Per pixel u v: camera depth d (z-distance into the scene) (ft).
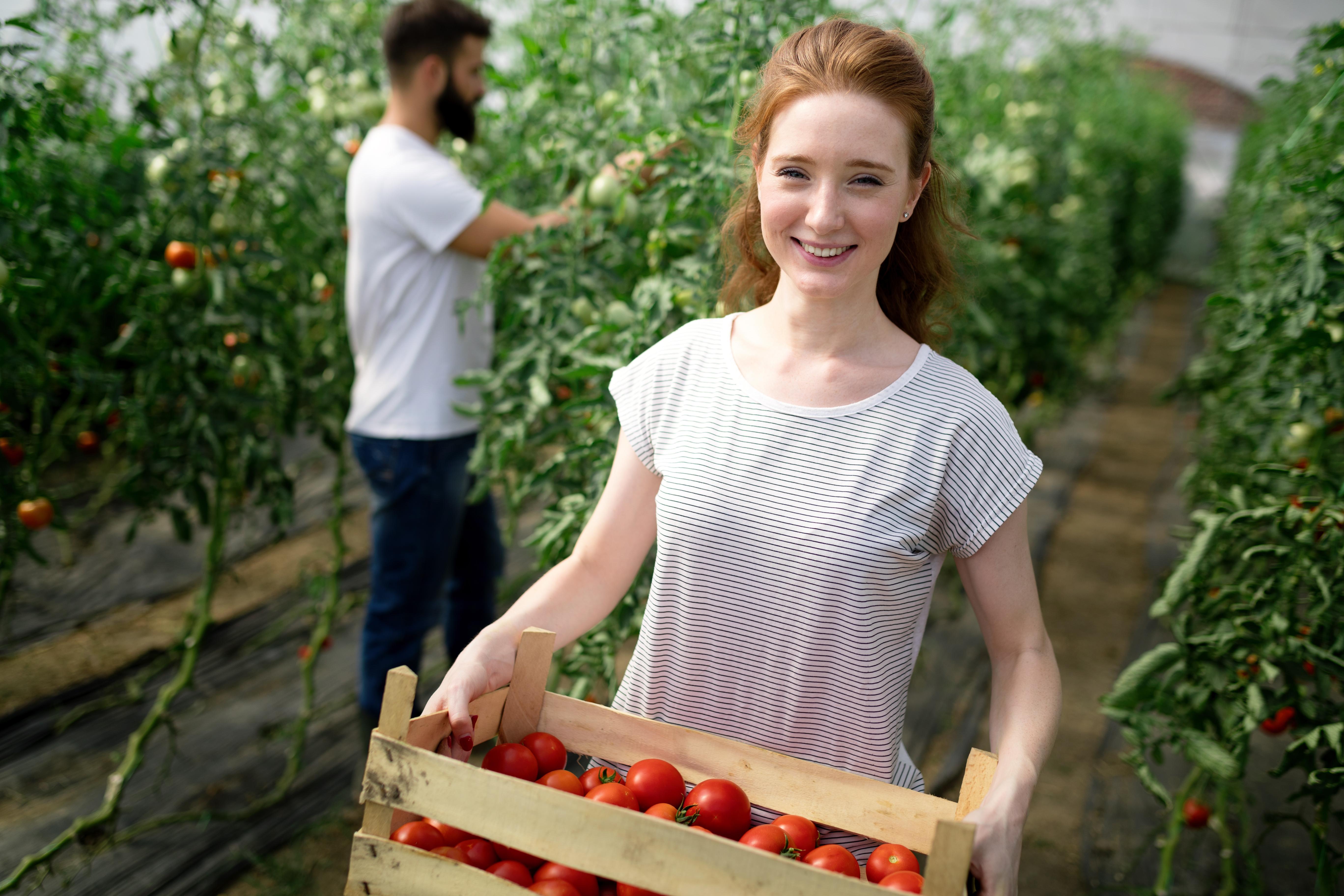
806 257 3.10
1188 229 36.14
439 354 6.75
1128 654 10.43
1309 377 5.67
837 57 2.98
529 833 2.65
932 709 9.27
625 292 5.95
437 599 7.08
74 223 7.09
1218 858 7.23
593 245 6.06
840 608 3.18
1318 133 6.18
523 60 8.91
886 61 2.98
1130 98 23.48
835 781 3.12
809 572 3.18
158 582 10.40
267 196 8.08
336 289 9.06
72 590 10.05
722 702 3.50
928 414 3.17
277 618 9.99
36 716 8.16
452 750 3.10
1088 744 8.82
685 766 3.27
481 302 6.20
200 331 7.33
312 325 9.57
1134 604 11.61
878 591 3.17
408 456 6.76
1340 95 6.20
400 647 6.96
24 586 9.98
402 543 6.86
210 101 7.94
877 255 3.10
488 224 6.56
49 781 7.53
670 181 5.44
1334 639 5.04
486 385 6.06
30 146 6.56
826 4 5.84
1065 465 16.30
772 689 3.40
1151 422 19.12
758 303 4.07
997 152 10.21
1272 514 5.11
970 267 8.63
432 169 6.56
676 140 5.65
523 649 3.28
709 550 3.29
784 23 5.69
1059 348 13.29
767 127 3.17
